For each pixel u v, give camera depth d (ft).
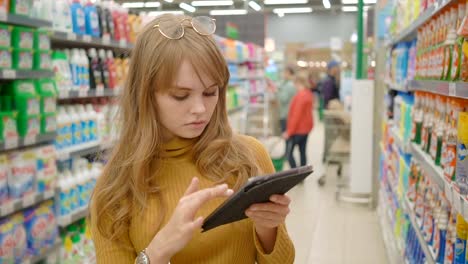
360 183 21.74
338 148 25.72
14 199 9.81
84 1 13.24
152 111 4.50
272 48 62.18
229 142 4.78
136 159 4.48
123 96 4.71
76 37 12.33
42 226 10.76
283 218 4.26
